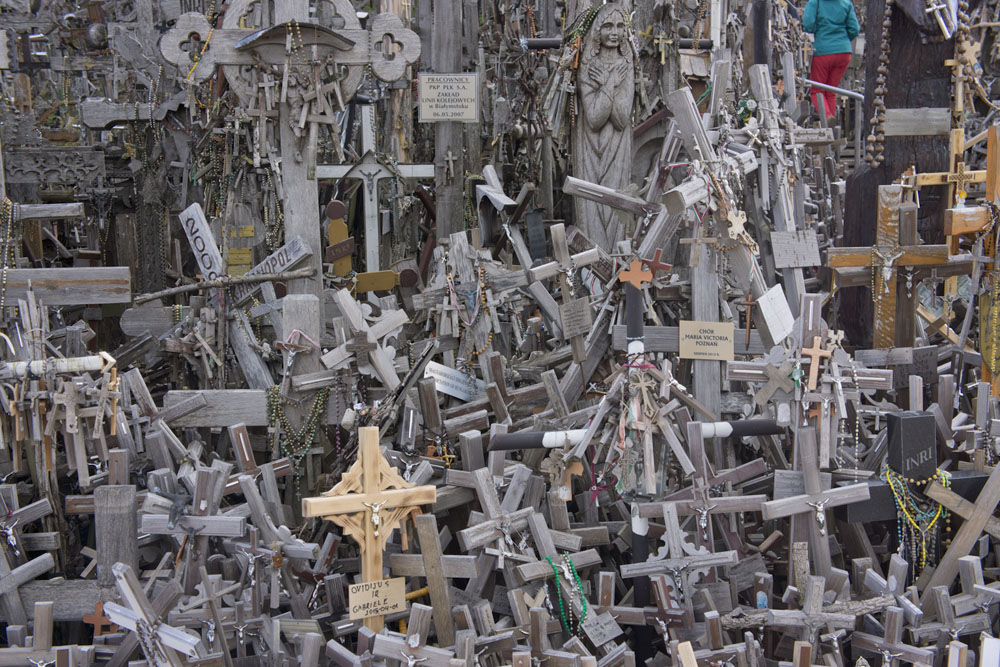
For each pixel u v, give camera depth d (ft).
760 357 20.66
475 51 44.70
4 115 34.88
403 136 38.55
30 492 18.39
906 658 15.57
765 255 21.13
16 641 15.26
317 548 17.53
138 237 38.27
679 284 20.77
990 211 20.94
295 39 21.22
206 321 22.53
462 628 15.60
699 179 17.15
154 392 25.40
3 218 19.29
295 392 20.52
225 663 15.10
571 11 28.02
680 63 31.89
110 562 15.98
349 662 14.85
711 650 15.40
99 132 43.78
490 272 22.41
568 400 21.15
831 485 17.93
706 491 16.57
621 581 18.44
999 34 29.73
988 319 21.11
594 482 17.15
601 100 26.50
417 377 20.06
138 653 15.38
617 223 26.76
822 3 41.34
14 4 49.14
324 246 34.71
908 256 21.66
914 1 24.67
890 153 25.70
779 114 21.09
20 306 17.80
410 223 36.88
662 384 16.49
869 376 16.70
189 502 16.14
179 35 21.35
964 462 18.75
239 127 28.63
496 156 40.88
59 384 15.88
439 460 18.24
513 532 16.48
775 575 19.15
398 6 36.83
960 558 16.90
